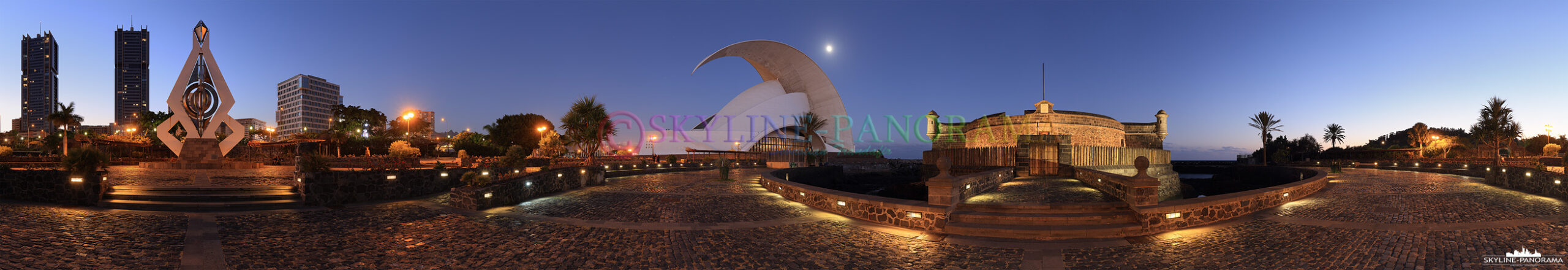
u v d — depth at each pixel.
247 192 14.01
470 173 13.62
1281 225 10.57
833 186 33.97
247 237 9.02
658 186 20.09
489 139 66.19
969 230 10.01
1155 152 27.16
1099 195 13.66
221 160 26.67
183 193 13.45
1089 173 17.41
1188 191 28.23
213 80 27.11
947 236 9.82
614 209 13.07
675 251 8.42
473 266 7.35
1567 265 7.11
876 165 54.28
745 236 9.66
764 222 11.08
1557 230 9.52
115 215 11.11
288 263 7.38
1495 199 14.07
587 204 13.92
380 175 14.65
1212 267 7.54
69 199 12.46
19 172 13.05
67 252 7.48
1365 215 11.49
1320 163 41.53
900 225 10.77
